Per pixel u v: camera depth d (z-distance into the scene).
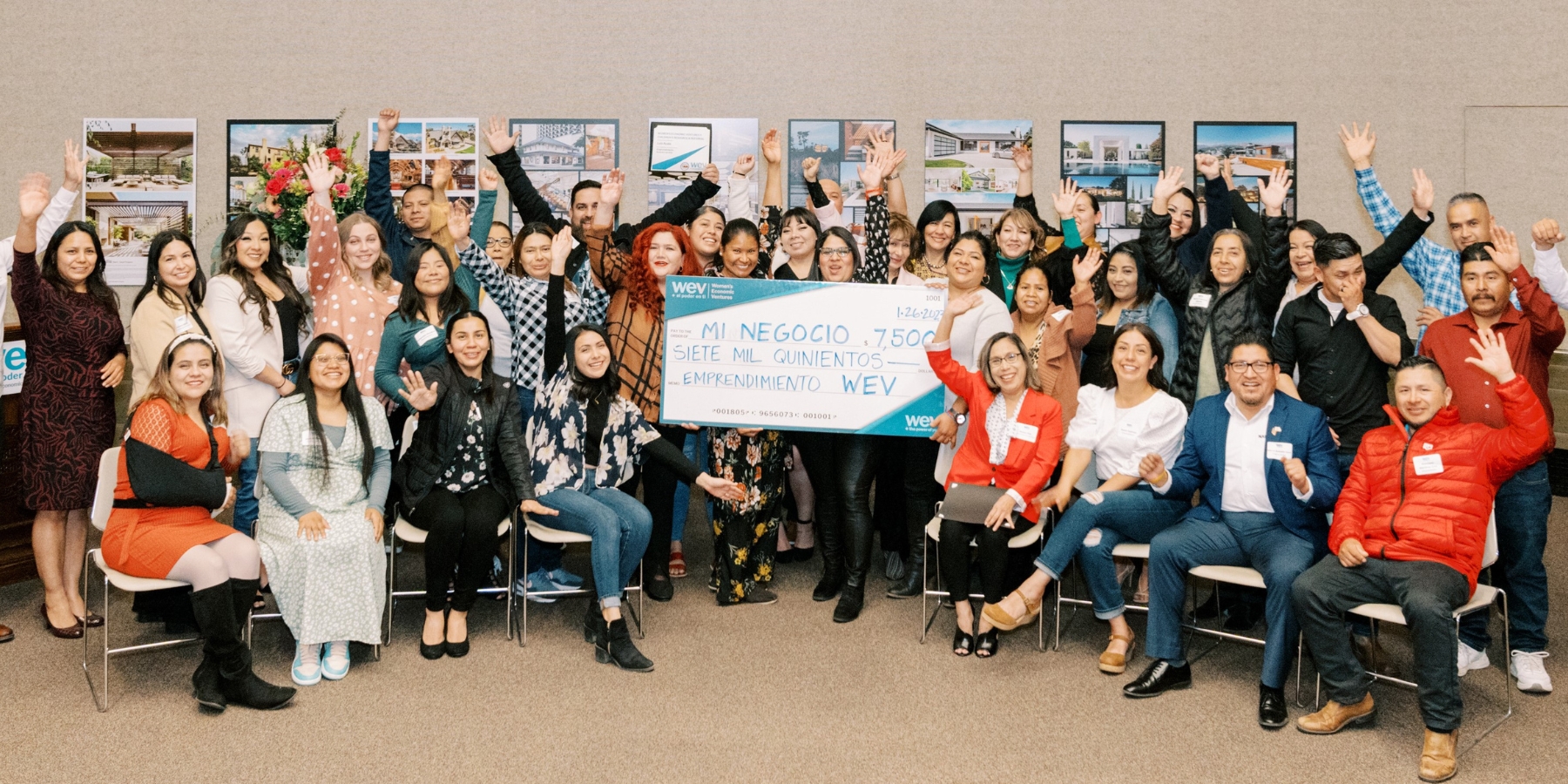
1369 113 6.55
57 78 6.60
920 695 3.34
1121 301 4.30
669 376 4.18
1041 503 3.70
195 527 3.24
